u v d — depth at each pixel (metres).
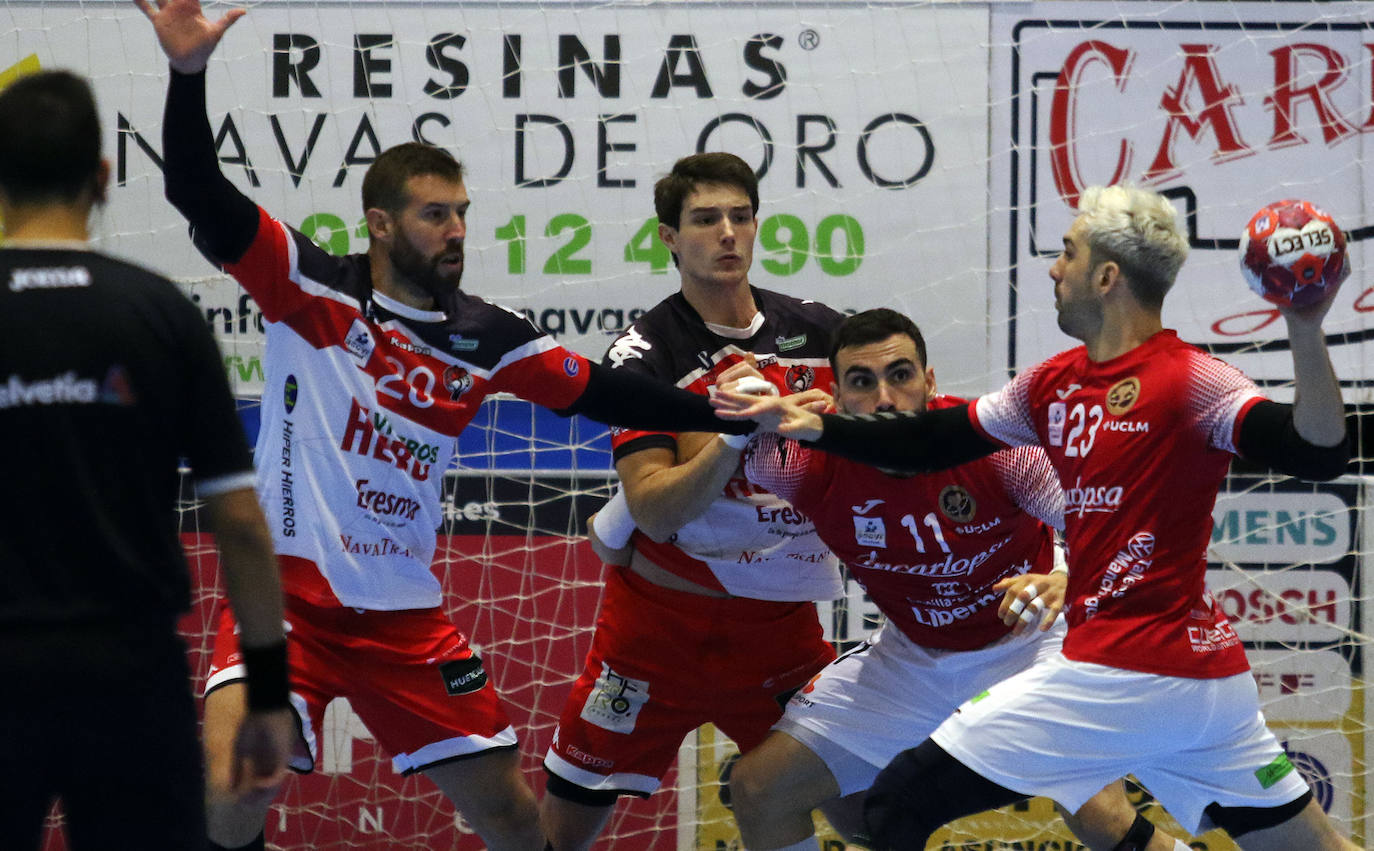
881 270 16.05
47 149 7.22
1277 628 15.63
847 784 11.87
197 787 7.26
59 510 6.75
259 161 15.99
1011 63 15.91
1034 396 10.44
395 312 11.41
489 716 11.91
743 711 12.91
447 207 11.23
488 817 12.05
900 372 11.34
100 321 6.93
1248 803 10.18
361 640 11.51
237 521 7.31
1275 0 15.73
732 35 15.94
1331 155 15.80
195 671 16.02
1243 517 15.66
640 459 11.98
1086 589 9.98
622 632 12.77
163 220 16.19
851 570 12.01
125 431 6.93
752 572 12.45
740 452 11.30
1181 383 9.52
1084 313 10.12
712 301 12.46
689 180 12.23
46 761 6.79
